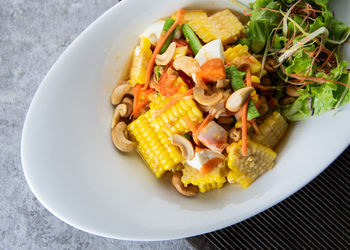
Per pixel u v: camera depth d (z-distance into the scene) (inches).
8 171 24.3
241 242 19.3
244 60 17.3
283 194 16.6
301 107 17.8
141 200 17.9
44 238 23.8
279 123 17.8
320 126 17.1
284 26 17.4
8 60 24.9
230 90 17.1
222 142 17.2
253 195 17.3
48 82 17.0
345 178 19.0
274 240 19.1
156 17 18.0
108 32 17.6
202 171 17.4
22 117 24.5
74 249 23.6
